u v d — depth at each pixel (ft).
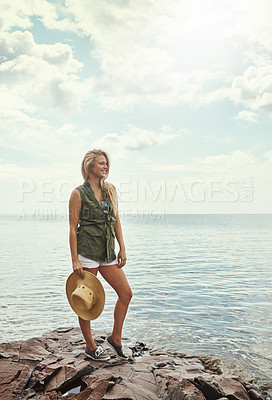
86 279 11.00
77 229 11.59
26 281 29.73
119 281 11.55
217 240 81.87
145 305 21.43
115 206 11.82
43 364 10.75
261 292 25.21
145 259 45.96
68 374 10.22
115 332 11.55
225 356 13.37
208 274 33.50
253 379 11.46
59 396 9.33
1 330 16.52
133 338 15.39
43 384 9.95
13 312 19.70
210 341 15.03
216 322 17.85
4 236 94.32
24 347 12.12
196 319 18.39
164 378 9.82
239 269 36.76
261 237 91.76
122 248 11.91
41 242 74.95
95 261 11.37
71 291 11.43
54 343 12.98
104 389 9.20
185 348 14.21
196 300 22.75
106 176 11.85
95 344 11.89
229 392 9.50
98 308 10.84
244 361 12.91
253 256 49.03
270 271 35.22
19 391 9.50
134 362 11.61
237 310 20.20
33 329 16.69
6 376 9.97
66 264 40.73
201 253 53.67
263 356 13.41
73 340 13.34
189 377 9.70
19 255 50.37
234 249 59.77
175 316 18.98
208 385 9.31
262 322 17.84
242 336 15.71
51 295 24.14
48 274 33.55
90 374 10.28
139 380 9.92
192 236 97.45
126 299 11.54
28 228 143.13
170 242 76.43
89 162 11.59
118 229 12.10
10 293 24.82
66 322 17.81
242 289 26.30
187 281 29.78
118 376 10.14
